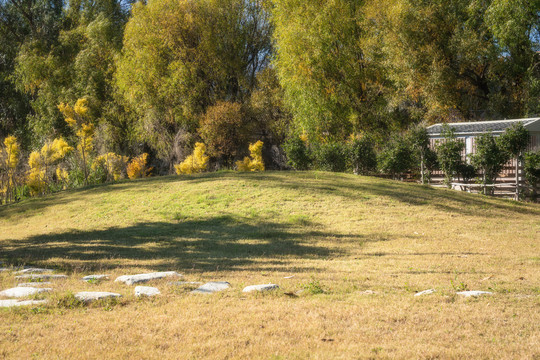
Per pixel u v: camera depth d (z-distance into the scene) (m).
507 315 5.45
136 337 4.87
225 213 16.59
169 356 4.35
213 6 38.72
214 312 5.71
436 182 24.05
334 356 4.26
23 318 5.49
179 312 5.73
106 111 42.91
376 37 30.66
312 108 32.69
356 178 21.22
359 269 8.81
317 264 9.50
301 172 22.48
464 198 18.77
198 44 39.38
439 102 29.33
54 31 48.06
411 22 29.25
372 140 25.30
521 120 22.95
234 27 39.66
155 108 39.25
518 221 15.34
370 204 16.97
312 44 31.73
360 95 33.19
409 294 6.59
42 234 15.43
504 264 9.25
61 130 43.50
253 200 17.80
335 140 32.91
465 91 32.16
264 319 5.41
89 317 5.54
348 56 31.92
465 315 5.45
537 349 4.36
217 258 10.38
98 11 46.28
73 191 22.42
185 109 38.00
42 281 7.62
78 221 17.22
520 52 29.09
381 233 13.56
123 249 11.92
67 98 42.75
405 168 23.61
